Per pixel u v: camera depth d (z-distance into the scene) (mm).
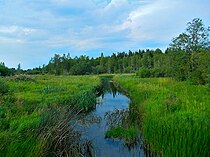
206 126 8219
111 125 12773
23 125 8672
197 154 7402
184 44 33562
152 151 9383
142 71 55125
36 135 8055
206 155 7500
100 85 37281
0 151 6605
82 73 100812
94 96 21625
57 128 9008
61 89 22938
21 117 9820
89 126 13367
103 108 19500
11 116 9953
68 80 39906
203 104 12500
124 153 9852
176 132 7984
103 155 9570
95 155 9438
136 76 57219
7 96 14344
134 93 24594
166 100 13977
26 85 24891
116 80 52750
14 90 20562
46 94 19453
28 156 6789
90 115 15969
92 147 9992
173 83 29828
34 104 13789
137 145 10695
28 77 30328
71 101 17625
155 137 9055
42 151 7418
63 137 8703
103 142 10992
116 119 14539
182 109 12219
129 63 119125
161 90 20922
